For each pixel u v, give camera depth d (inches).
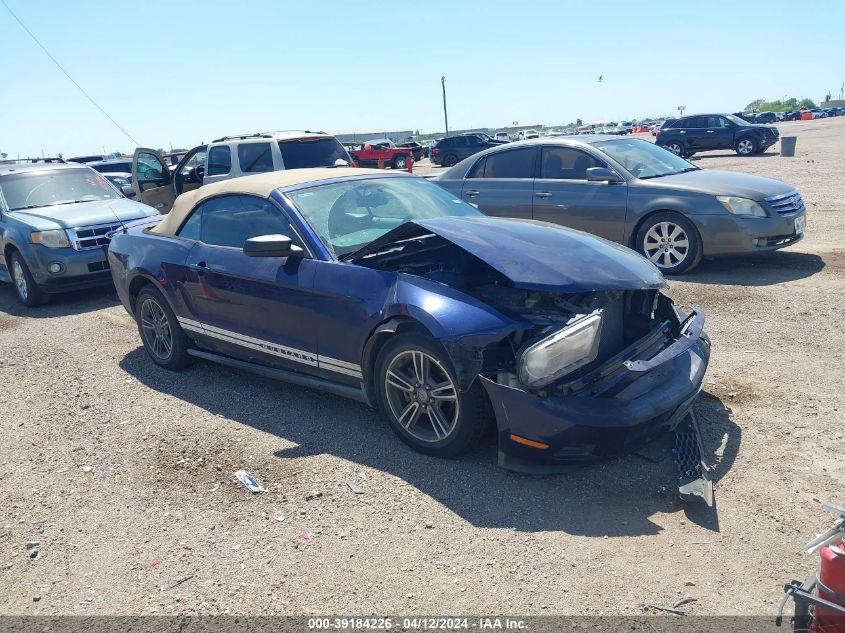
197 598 111.7
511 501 134.3
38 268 315.3
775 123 2527.1
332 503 137.2
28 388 213.3
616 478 140.4
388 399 155.6
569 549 118.6
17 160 420.8
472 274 165.8
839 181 605.9
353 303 156.8
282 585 113.7
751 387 180.4
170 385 208.5
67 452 166.7
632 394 137.9
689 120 1125.1
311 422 175.5
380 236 171.0
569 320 137.6
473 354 136.6
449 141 1402.6
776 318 236.5
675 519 125.5
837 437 151.3
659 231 311.1
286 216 177.2
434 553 119.6
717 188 298.0
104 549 126.3
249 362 194.7
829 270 298.2
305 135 428.5
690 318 162.2
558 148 339.0
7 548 128.4
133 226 241.8
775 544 116.9
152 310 220.8
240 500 140.2
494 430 163.2
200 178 451.2
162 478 150.9
